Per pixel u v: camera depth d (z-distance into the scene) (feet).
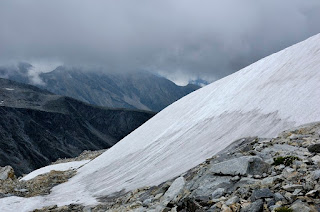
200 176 51.85
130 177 119.65
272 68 154.40
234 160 47.55
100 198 99.91
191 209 39.81
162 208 46.83
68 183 156.87
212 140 114.01
